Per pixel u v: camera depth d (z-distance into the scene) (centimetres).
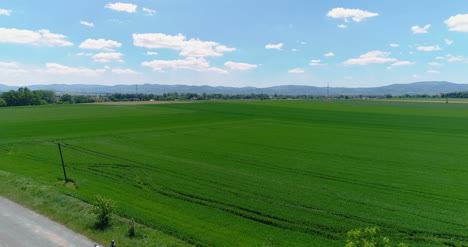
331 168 3053
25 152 3741
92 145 4241
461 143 4344
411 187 2461
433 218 1884
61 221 1692
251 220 1852
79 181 2570
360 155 3628
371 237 1243
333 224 1802
